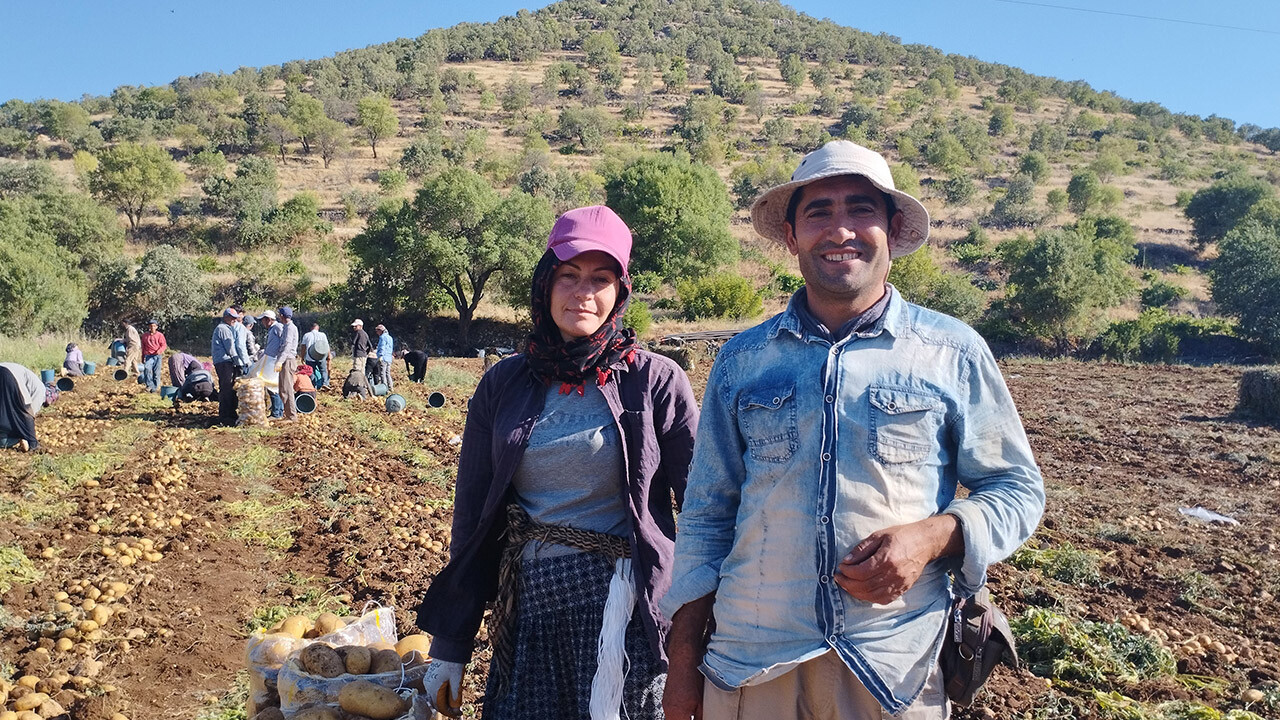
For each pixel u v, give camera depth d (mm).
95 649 5504
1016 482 2242
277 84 152750
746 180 73125
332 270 46656
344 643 3561
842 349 2291
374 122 89688
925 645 2217
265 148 87688
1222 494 11016
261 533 8133
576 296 2791
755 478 2328
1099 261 37438
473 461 3006
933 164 97875
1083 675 5352
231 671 5352
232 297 41500
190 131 92188
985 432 2260
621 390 2873
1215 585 7336
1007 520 2172
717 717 2371
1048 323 36469
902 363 2252
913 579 2080
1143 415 17484
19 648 5520
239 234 52719
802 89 153750
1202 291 49125
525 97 117000
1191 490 11203
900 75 178875
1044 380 23422
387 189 69375
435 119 104500
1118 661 5500
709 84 148625
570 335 2854
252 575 7035
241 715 4750
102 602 6238
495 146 99688
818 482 2221
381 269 36500
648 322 31703
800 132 114688
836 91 148500
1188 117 172375
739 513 2387
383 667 3354
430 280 35969
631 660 2744
